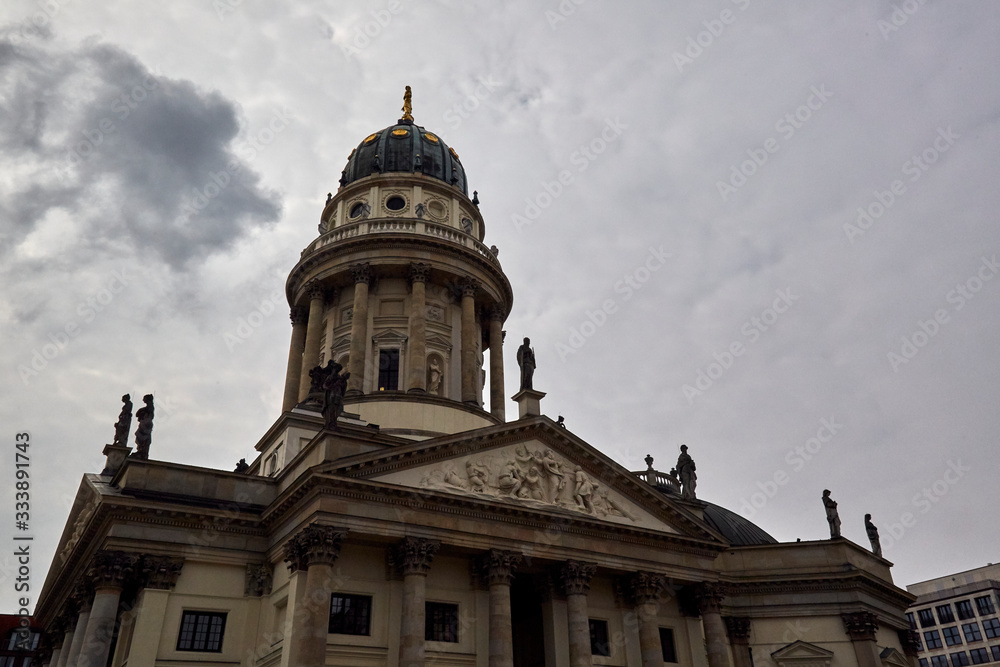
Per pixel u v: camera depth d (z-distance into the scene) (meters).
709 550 56.06
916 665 68.31
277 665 42.50
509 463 50.47
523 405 53.53
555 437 52.66
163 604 44.91
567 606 48.66
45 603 61.50
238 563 47.88
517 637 54.22
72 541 55.56
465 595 47.38
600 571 51.47
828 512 67.56
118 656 45.41
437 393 68.19
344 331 71.00
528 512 48.56
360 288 69.69
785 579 63.62
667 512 55.03
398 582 45.31
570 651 47.38
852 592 62.41
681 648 54.25
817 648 61.06
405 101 91.31
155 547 46.03
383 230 73.06
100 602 43.56
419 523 45.47
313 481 43.66
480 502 47.22
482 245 76.88
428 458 47.69
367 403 62.94
